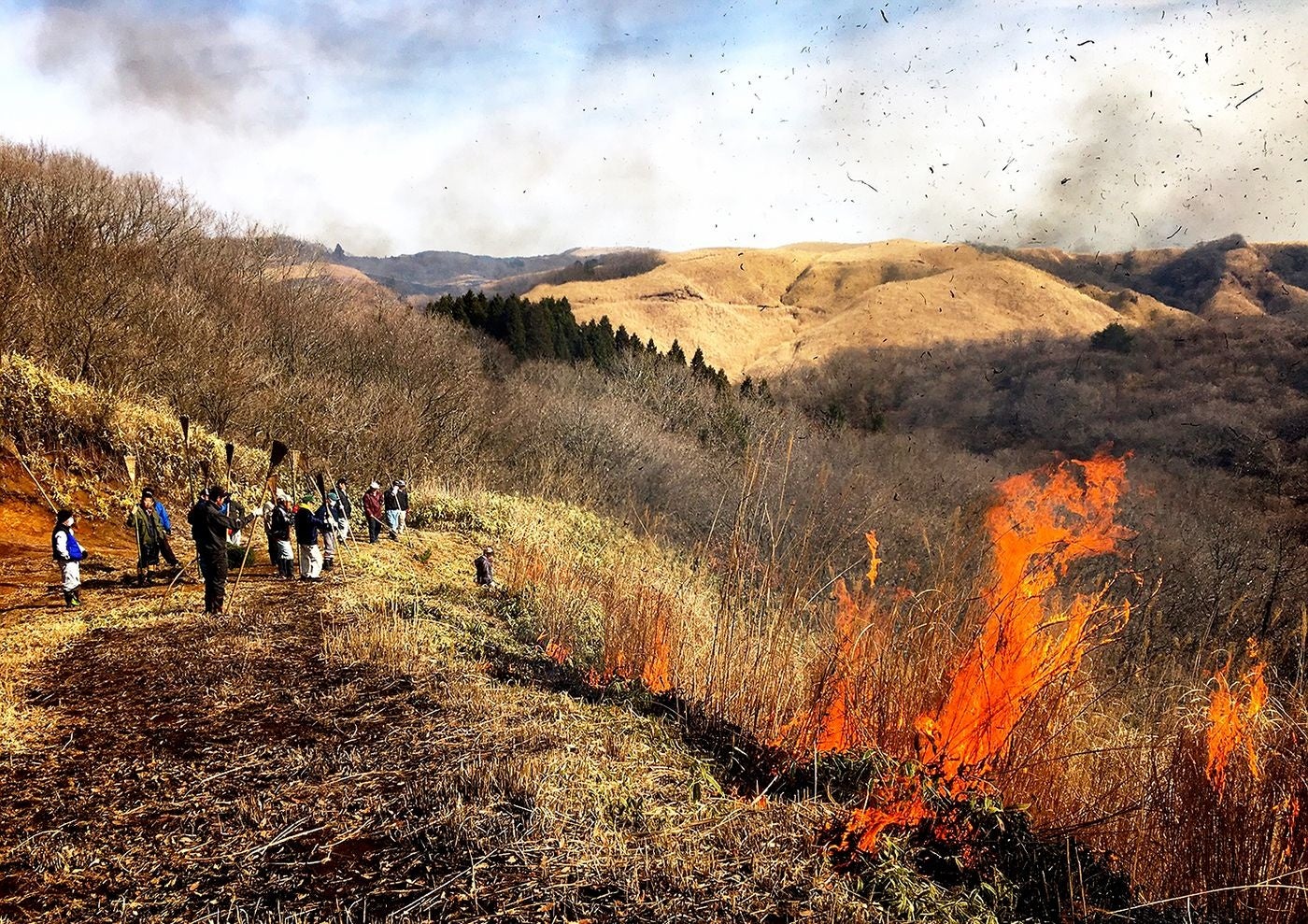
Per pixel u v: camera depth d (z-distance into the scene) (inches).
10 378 639.8
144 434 721.0
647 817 182.7
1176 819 184.4
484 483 1085.8
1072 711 226.8
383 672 287.4
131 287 951.6
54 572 485.4
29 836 170.6
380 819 177.9
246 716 243.3
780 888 157.2
